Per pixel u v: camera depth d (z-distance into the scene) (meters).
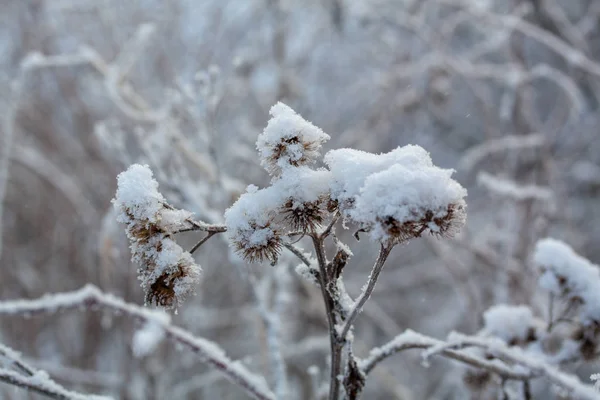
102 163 6.15
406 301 8.34
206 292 6.22
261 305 2.35
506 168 4.94
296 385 6.01
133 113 3.67
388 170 1.25
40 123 6.53
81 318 6.07
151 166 3.15
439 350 1.67
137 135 3.08
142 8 6.80
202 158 3.65
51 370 4.64
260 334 2.79
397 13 5.73
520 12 5.18
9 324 5.70
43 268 6.71
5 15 6.82
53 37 6.56
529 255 4.16
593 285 2.10
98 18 6.66
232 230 1.33
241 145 5.22
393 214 1.21
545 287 2.14
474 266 4.84
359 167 1.30
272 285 3.60
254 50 6.39
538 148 5.02
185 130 4.39
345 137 6.17
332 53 7.78
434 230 1.23
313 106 6.41
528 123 5.02
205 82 3.08
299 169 1.33
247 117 6.54
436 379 6.68
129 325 4.48
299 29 7.38
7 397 3.79
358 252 7.61
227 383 6.28
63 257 6.59
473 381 2.25
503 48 5.50
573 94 4.71
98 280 5.60
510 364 2.10
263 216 1.33
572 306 2.15
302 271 1.56
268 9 6.41
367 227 1.27
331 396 1.51
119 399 4.80
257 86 7.01
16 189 6.77
